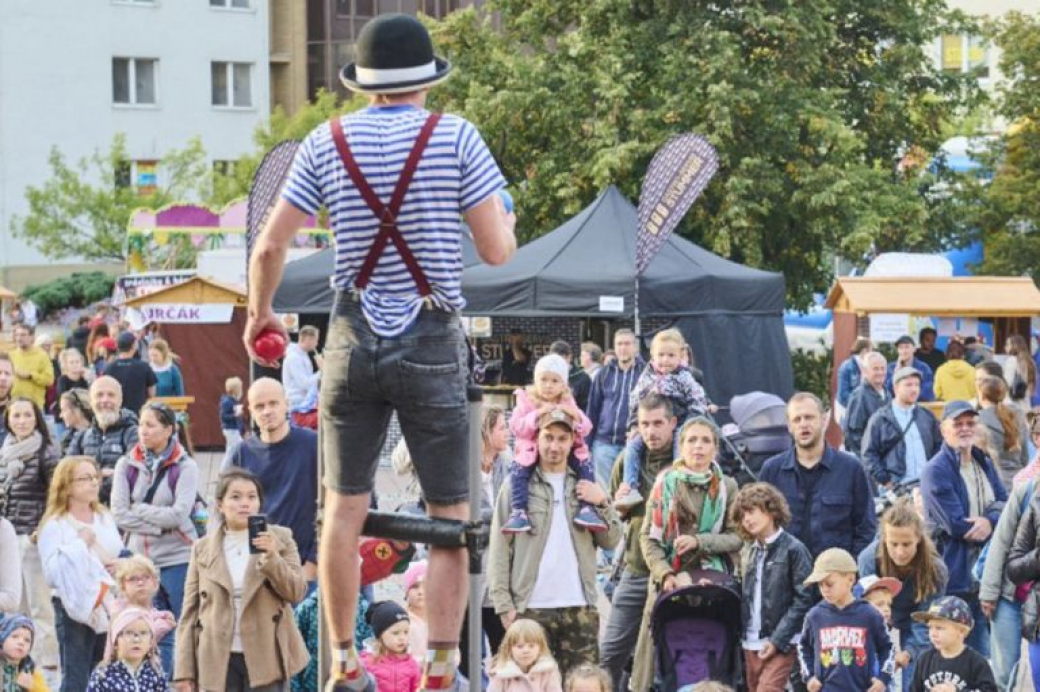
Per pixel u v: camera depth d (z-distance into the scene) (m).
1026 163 55.78
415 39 6.85
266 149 80.44
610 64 49.19
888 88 53.75
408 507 16.22
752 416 19.97
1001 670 15.94
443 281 6.74
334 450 6.95
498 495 15.11
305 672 14.86
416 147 6.71
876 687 14.24
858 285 37.59
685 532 15.03
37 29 86.31
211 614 14.16
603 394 24.97
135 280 48.88
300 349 32.38
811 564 14.78
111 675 14.29
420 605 14.54
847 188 48.28
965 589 17.08
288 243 6.89
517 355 38.66
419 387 6.73
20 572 15.30
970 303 37.16
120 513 16.67
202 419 43.44
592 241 33.81
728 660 14.94
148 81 89.75
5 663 14.46
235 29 91.81
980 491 17.12
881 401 24.67
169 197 79.00
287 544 14.38
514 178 51.97
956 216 55.19
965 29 55.94
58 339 58.03
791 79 50.19
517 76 50.12
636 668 15.38
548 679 13.66
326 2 97.94
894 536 15.62
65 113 87.06
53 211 78.38
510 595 14.95
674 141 30.23
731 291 33.84
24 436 17.89
